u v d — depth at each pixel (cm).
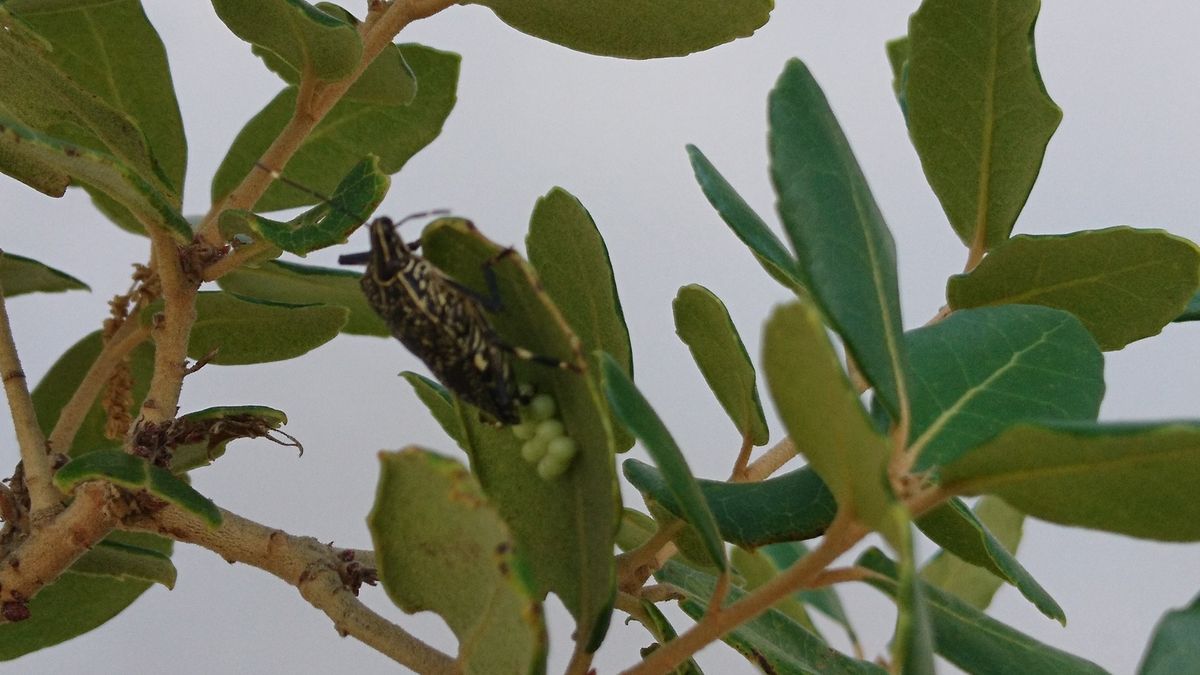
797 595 23
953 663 17
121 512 18
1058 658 17
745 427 18
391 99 20
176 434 18
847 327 14
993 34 19
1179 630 14
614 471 15
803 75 15
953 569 23
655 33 19
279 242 17
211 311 21
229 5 18
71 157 16
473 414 16
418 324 17
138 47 20
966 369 16
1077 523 14
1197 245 18
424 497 14
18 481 19
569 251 17
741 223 18
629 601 18
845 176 15
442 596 15
